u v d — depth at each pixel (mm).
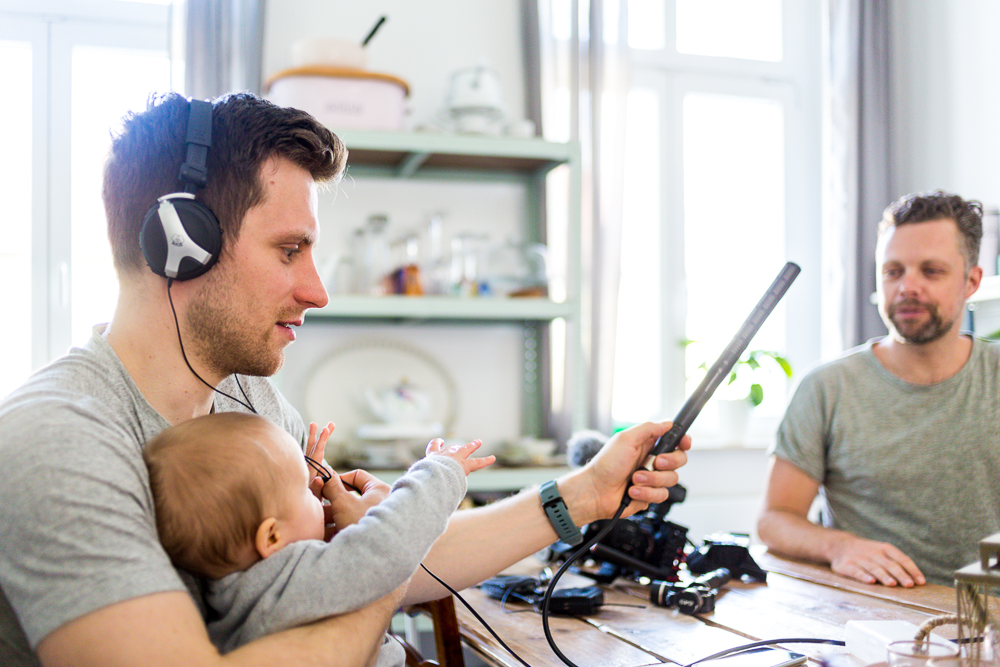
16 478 606
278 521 713
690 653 888
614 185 2604
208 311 761
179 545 679
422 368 2582
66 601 585
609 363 2572
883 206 2793
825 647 899
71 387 715
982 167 2598
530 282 2426
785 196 3010
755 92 2990
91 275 2398
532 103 2570
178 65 2248
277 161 771
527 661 875
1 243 2348
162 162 755
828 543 1357
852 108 2781
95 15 2400
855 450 1614
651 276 2896
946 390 1567
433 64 2619
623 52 2621
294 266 797
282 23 2486
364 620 692
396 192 2594
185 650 596
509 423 2654
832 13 2840
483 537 1009
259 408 971
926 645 680
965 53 2668
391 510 718
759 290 3002
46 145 2361
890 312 1568
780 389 2996
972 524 1515
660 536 1237
